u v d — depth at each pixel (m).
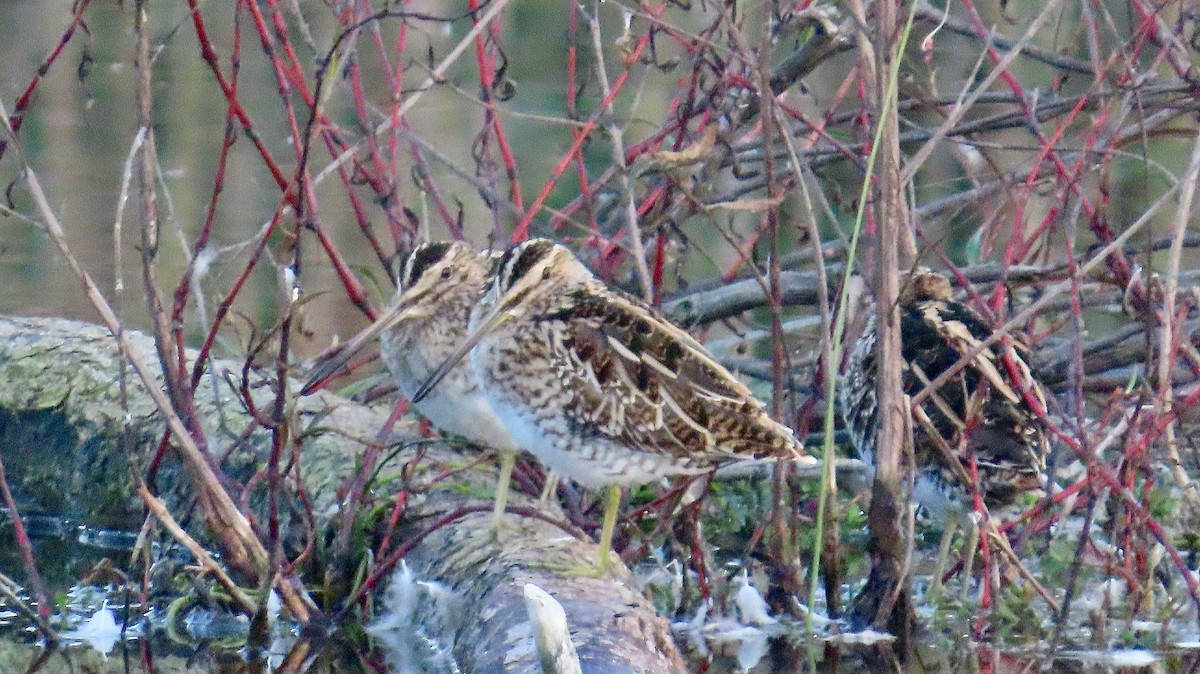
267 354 13.67
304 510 10.13
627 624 8.52
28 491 12.20
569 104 11.99
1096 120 10.93
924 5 11.80
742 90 11.69
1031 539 11.17
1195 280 12.87
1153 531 9.97
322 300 15.30
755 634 9.99
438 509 10.30
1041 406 10.09
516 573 9.12
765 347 15.12
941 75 15.82
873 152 8.80
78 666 9.53
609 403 9.13
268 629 9.68
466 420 10.14
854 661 9.63
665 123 12.09
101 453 11.79
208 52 9.73
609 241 11.44
